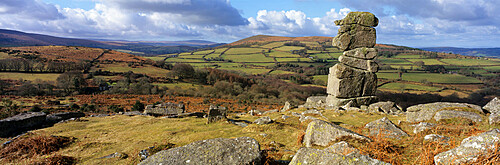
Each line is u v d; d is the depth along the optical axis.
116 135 16.12
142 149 11.96
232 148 7.36
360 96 24.45
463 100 70.00
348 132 9.54
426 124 10.58
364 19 23.22
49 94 80.69
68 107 57.75
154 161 6.99
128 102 72.38
